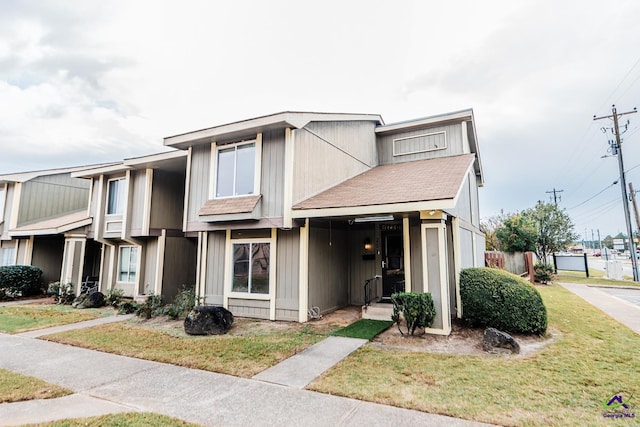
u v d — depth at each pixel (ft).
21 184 48.78
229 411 12.43
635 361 17.26
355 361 17.81
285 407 12.71
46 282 48.62
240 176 29.81
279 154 28.02
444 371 16.16
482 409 12.25
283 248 28.84
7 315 31.91
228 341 22.07
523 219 71.15
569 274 78.69
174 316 29.66
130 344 21.74
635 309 31.73
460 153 37.99
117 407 12.86
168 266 40.06
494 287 23.50
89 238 43.86
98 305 36.60
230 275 31.04
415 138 40.98
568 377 15.20
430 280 23.71
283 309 28.25
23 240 48.44
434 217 23.88
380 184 29.73
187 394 14.03
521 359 17.85
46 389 14.57
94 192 44.11
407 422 11.44
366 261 35.06
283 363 17.79
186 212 32.24
